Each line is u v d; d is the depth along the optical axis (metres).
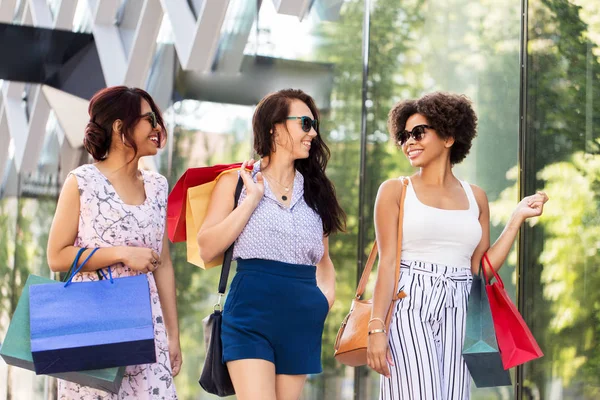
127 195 4.39
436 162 4.68
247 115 10.04
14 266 15.33
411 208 4.56
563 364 5.43
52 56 12.34
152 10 11.80
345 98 8.56
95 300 4.05
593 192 5.22
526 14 5.90
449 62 7.02
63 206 4.26
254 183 4.38
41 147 15.30
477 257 4.79
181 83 11.35
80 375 4.02
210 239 4.29
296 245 4.36
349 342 4.67
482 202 4.80
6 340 4.02
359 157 8.30
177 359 4.61
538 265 5.70
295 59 9.38
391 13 7.94
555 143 5.59
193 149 10.99
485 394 6.17
